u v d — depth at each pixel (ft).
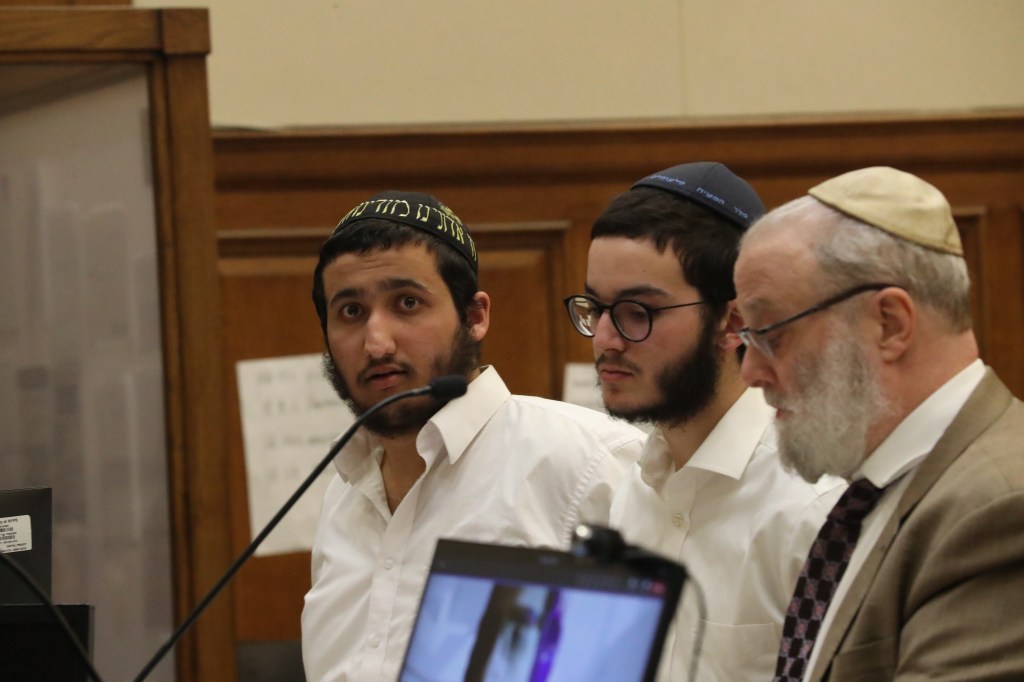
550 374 28.91
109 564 19.06
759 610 13.12
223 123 27.94
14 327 18.95
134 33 18.97
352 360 15.12
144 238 19.29
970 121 29.58
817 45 29.50
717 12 29.32
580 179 29.07
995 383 11.55
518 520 15.02
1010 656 9.93
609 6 29.12
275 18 28.22
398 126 28.53
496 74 28.86
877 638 10.91
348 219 15.47
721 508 13.83
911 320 11.27
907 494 11.21
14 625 12.55
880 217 11.37
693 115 29.22
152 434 19.27
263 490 27.71
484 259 28.78
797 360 11.46
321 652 15.75
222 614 19.24
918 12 29.71
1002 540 10.19
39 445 18.95
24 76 18.83
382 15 28.58
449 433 15.34
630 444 15.55
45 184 19.02
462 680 9.64
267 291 28.17
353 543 16.21
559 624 9.31
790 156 29.30
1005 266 29.86
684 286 13.38
